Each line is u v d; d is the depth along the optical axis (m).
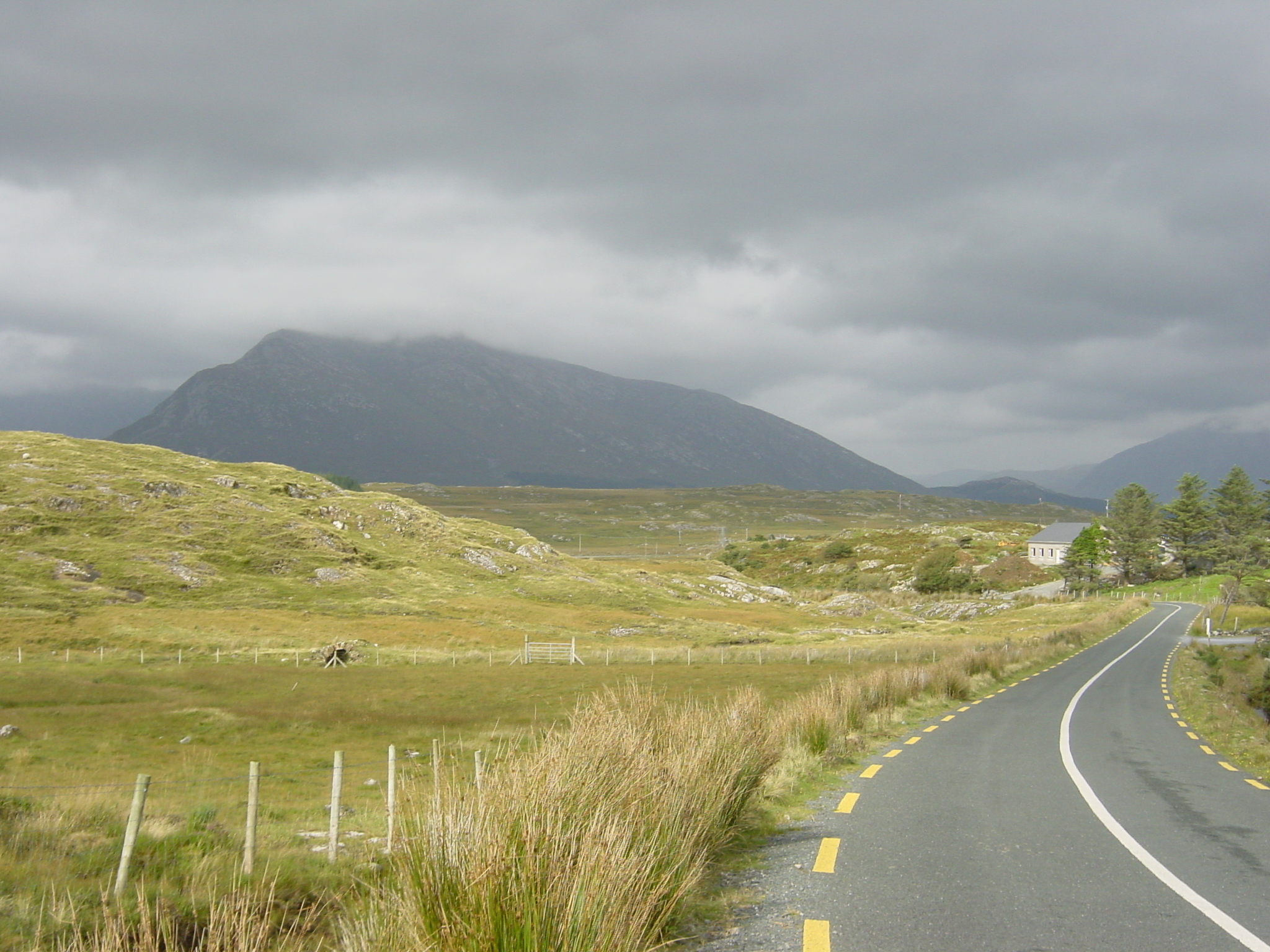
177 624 55.44
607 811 5.34
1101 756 15.04
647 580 105.88
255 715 26.53
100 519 74.38
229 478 93.00
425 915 4.37
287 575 74.56
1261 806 10.64
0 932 5.48
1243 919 6.07
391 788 7.87
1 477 76.06
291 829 10.32
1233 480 127.19
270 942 5.70
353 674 42.56
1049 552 131.50
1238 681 38.12
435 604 74.56
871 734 16.78
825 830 8.83
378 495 102.12
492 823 4.75
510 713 29.06
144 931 4.96
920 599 111.38
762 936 5.56
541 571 98.00
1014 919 5.98
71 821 9.16
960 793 11.16
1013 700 25.88
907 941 5.48
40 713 25.31
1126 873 7.29
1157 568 132.88
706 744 8.34
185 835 8.92
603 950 4.21
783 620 86.12
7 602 54.94
